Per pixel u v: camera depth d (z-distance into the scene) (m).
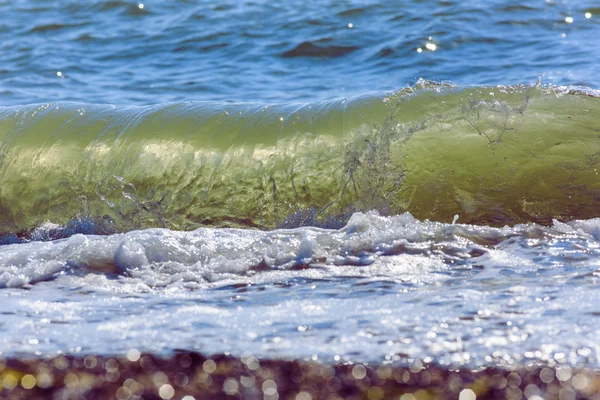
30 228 10.84
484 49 21.47
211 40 23.86
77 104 12.07
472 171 10.16
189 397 4.79
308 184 10.42
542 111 10.53
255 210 10.46
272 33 24.03
